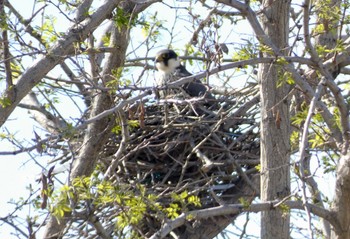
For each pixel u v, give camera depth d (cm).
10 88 1155
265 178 1249
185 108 1521
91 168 1436
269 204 1136
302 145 970
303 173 959
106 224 1338
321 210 1119
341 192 1118
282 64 1091
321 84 1070
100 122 1425
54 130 1555
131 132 1513
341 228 1121
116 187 1183
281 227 1226
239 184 1509
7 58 1149
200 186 1484
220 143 1474
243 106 1511
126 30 1422
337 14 1205
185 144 1501
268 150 1252
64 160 1439
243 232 1381
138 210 1179
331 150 1267
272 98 1255
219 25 1183
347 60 1265
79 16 1237
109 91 1285
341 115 1109
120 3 1338
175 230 1520
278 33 1243
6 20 1168
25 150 1047
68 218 1203
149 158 1509
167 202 1441
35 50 1259
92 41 1319
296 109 1323
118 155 1322
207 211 1162
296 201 1120
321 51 1149
